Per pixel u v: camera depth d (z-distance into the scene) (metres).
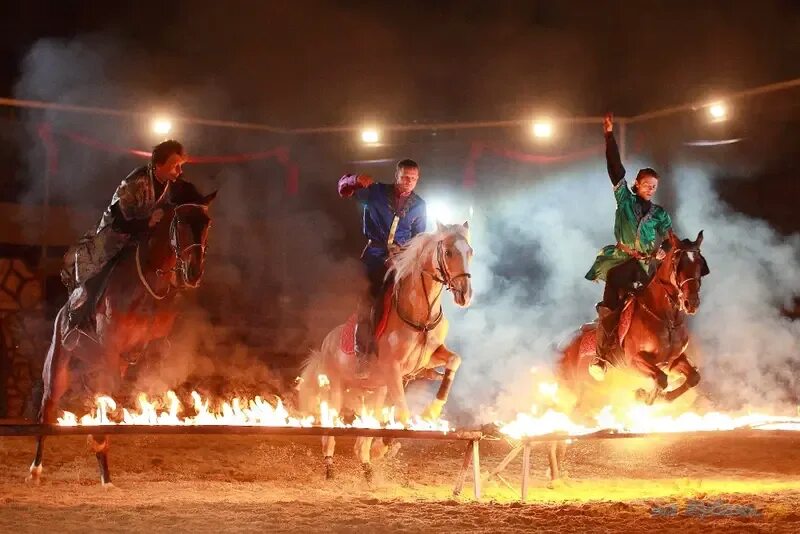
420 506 9.15
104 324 10.27
